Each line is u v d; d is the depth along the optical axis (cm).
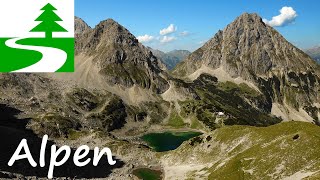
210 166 18762
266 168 15225
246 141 19250
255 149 16950
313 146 15000
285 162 14925
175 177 19700
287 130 17788
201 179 17288
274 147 16150
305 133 15775
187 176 18912
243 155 17012
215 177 16425
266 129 18975
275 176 14550
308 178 12444
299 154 14950
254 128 19975
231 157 17825
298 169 14338
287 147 15625
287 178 14075
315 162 14200
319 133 16488
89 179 19075
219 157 19888
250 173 15488
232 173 15912
